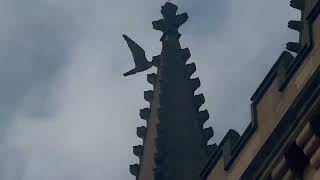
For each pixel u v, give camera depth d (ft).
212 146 164.66
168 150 160.56
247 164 117.29
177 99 171.12
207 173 128.26
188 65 179.01
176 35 186.50
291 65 112.47
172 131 164.25
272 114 114.32
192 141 163.73
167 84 173.78
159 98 169.99
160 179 156.25
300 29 124.26
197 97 172.76
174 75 176.55
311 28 111.04
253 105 119.75
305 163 108.27
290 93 111.24
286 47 123.44
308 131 106.32
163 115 166.61
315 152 106.11
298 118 108.27
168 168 157.58
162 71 176.35
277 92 114.52
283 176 110.83
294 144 108.68
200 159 161.07
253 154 116.47
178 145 162.09
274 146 111.96
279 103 113.29
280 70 114.21
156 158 158.71
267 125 115.03
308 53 109.91
